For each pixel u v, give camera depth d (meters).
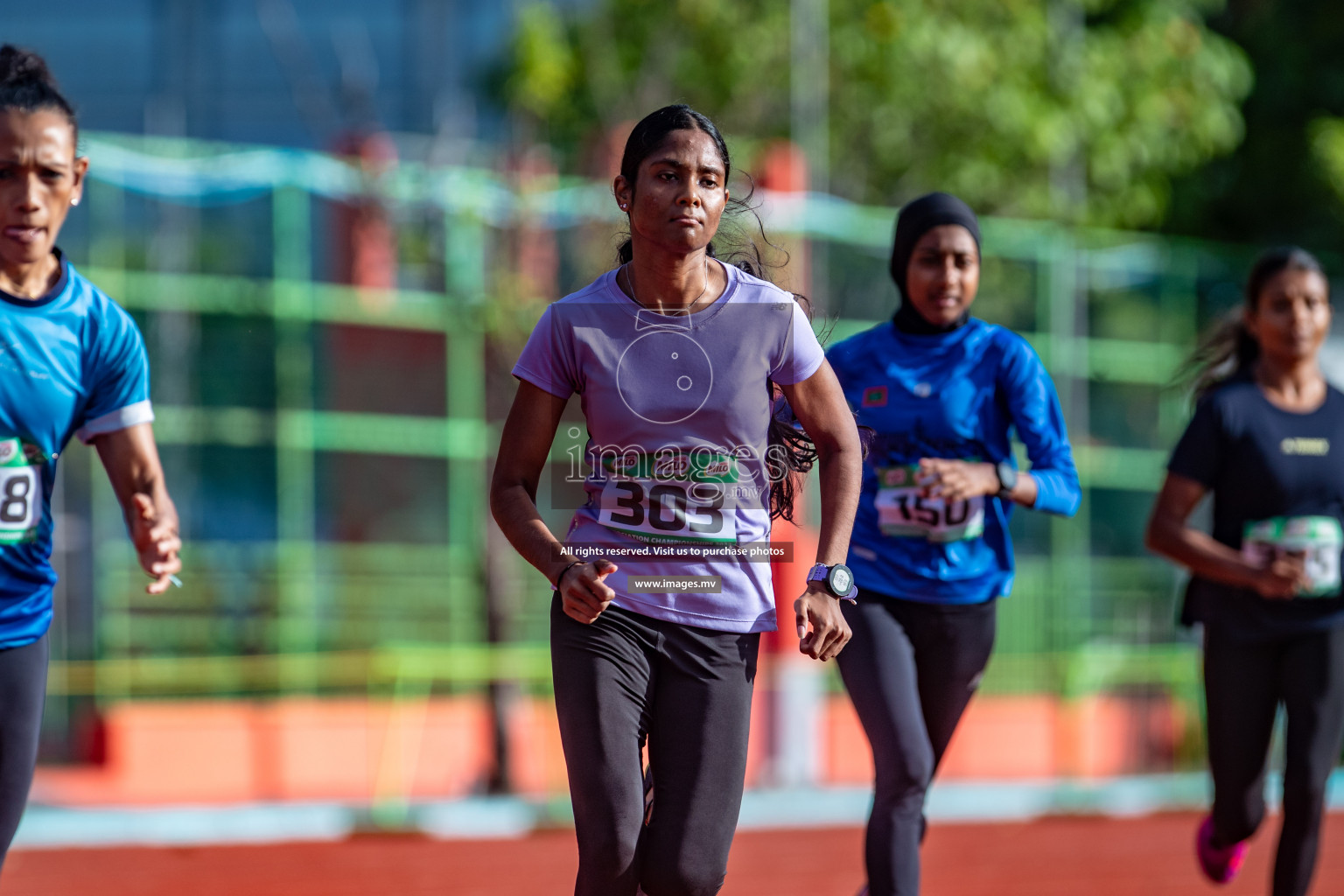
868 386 12.57
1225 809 13.13
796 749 30.14
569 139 40.75
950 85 39.59
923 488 12.20
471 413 32.94
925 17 39.62
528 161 31.84
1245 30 45.16
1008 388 12.52
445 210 31.59
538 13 40.91
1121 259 35.25
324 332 32.72
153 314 30.14
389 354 33.38
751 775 29.89
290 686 31.81
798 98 37.81
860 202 40.75
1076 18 42.09
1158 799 29.98
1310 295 13.03
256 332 31.09
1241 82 43.53
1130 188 42.59
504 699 30.25
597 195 31.41
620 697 8.70
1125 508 36.59
